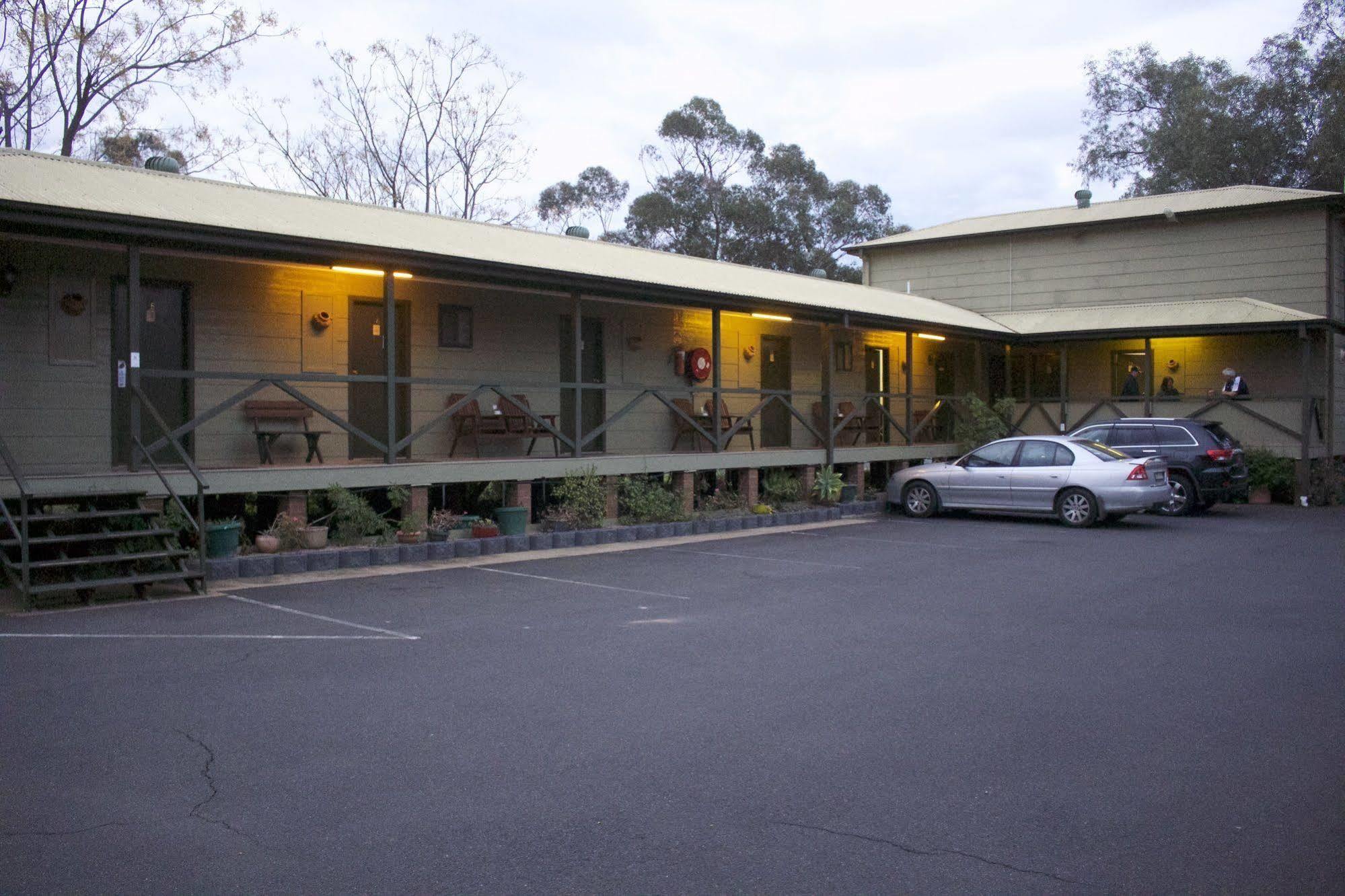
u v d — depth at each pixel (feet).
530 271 46.24
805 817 16.15
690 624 30.58
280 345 46.52
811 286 73.36
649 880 13.98
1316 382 76.89
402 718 20.93
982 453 62.23
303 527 41.22
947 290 95.91
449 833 15.39
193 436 43.78
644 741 19.72
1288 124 127.03
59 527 35.24
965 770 18.30
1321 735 20.35
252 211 42.50
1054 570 41.65
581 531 48.62
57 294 39.99
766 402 63.21
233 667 24.68
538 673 24.61
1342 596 35.58
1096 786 17.52
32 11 87.40
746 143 158.81
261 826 15.57
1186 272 83.82
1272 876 14.19
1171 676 24.79
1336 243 79.61
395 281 50.21
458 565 41.78
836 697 22.84
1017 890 13.76
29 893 13.32
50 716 20.63
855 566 42.42
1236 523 59.88
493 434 51.06
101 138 94.02
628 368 62.08
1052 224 89.04
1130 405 80.07
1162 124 144.77
